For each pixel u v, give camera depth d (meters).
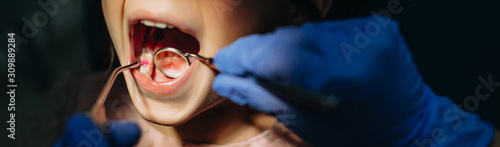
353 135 0.78
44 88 1.52
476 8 1.37
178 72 0.78
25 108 1.44
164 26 0.71
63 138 1.07
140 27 0.78
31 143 1.26
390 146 0.82
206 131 0.86
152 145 0.92
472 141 0.85
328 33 0.73
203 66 0.71
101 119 0.99
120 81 1.07
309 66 0.69
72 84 1.25
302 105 0.72
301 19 0.78
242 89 0.70
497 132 0.90
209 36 0.70
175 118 0.74
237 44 0.69
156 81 0.77
